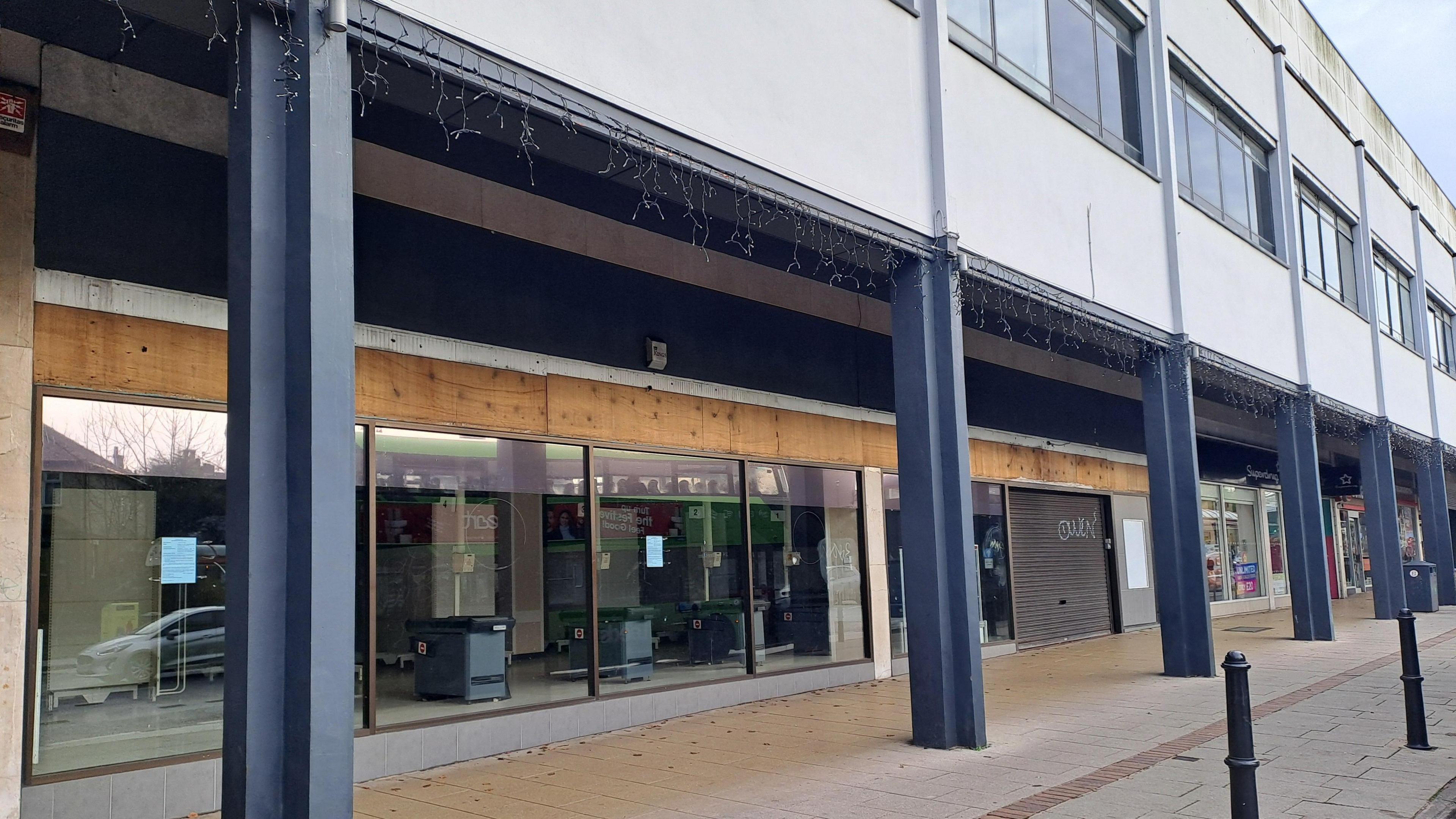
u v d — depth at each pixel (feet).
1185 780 22.99
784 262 29.94
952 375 27.96
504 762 25.91
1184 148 46.75
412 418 25.96
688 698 32.55
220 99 22.41
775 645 36.55
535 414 29.17
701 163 21.70
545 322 29.45
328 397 14.35
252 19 14.89
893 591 42.32
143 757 20.74
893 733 28.86
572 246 30.22
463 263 27.30
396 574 25.45
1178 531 40.91
